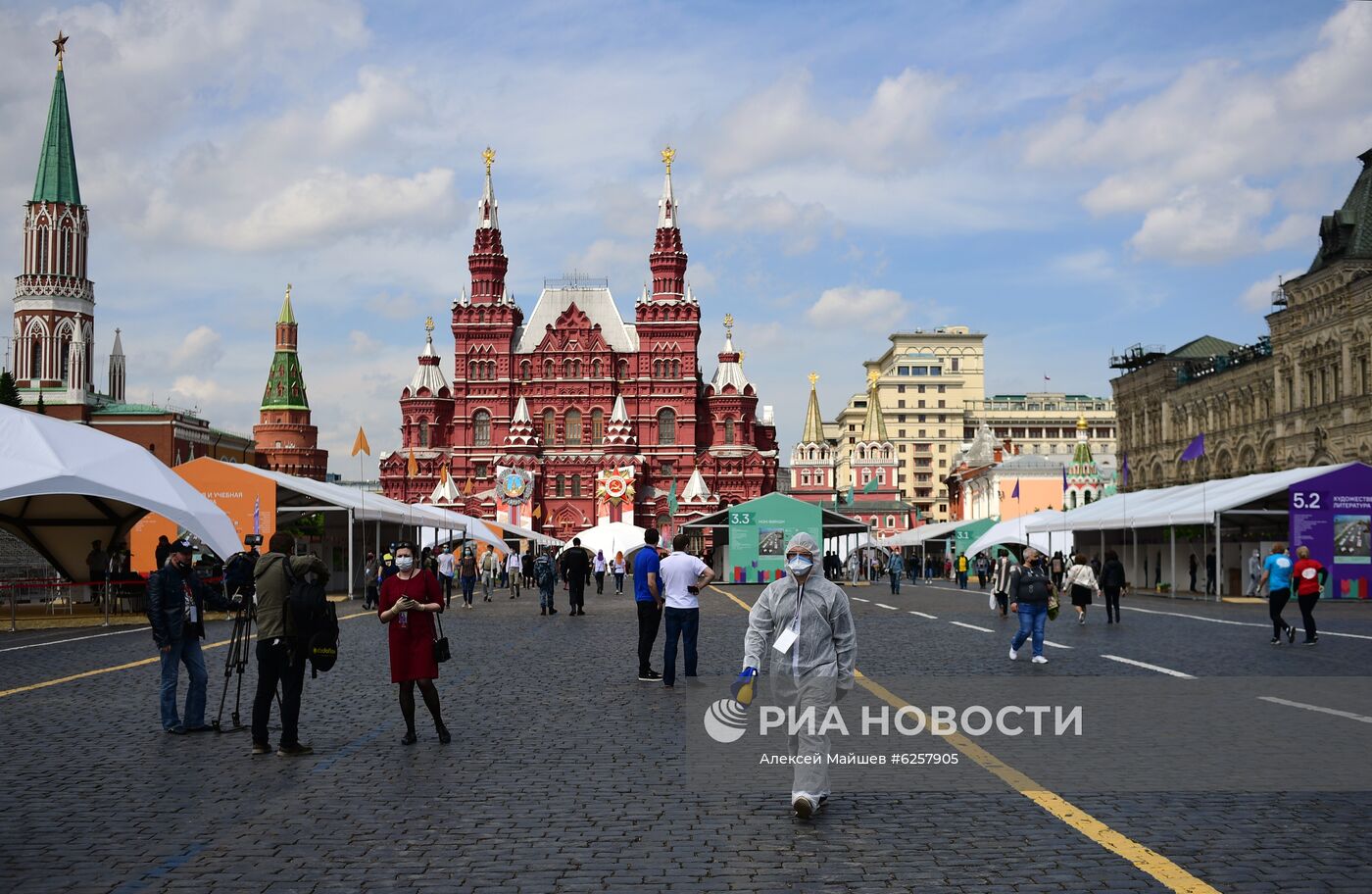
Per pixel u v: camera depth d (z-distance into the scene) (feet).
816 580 38.86
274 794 41.88
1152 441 393.70
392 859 33.24
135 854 33.91
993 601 138.82
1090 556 272.31
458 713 61.41
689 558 75.82
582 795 41.19
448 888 30.53
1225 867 31.71
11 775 45.44
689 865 32.42
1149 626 123.75
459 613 161.68
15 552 207.92
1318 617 141.28
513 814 38.50
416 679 52.06
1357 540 180.65
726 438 543.39
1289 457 301.43
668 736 53.36
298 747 49.73
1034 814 37.91
